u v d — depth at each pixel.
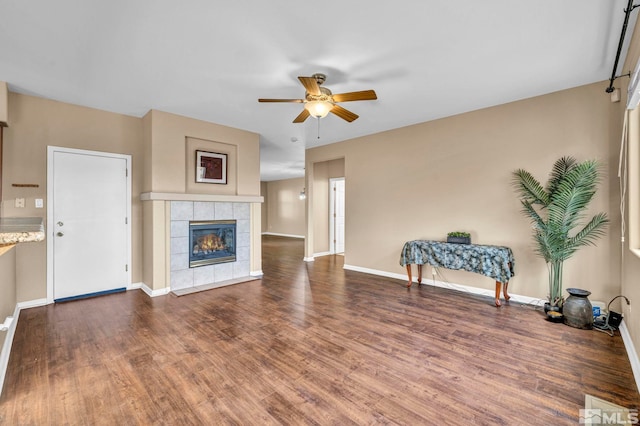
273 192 13.01
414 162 4.73
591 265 3.25
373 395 1.89
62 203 3.71
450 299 3.85
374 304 3.65
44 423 1.64
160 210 4.04
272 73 3.00
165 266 4.09
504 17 2.17
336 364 2.26
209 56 2.68
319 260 6.83
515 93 3.53
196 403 1.81
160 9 2.05
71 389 1.94
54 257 3.66
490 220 3.96
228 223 4.79
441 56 2.70
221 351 2.46
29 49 2.54
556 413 1.72
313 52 2.62
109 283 4.08
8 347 2.42
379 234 5.23
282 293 4.12
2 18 2.13
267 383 2.02
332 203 7.90
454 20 2.20
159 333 2.80
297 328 2.92
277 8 2.05
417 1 2.00
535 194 3.40
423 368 2.21
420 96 3.61
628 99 2.44
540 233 3.34
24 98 3.47
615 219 3.12
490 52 2.64
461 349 2.49
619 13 2.12
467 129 4.16
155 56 2.68
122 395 1.88
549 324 3.02
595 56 2.70
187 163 4.41
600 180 3.20
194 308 3.50
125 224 4.20
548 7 2.06
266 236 12.17
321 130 5.08
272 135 5.38
